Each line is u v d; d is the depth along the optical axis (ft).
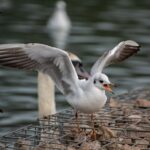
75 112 36.78
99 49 80.69
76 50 80.38
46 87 43.09
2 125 49.78
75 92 34.81
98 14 109.60
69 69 34.88
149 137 35.96
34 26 98.27
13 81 65.00
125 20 103.35
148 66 72.08
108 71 69.72
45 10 112.16
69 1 122.83
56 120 38.45
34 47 33.65
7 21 100.94
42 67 35.14
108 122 38.14
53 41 88.17
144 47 82.17
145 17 106.01
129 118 38.96
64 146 33.71
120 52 37.47
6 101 57.57
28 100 57.93
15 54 33.68
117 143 34.37
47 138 35.01
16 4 116.98
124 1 122.93
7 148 33.60
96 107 34.50
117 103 43.68
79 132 36.04
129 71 69.92
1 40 85.97
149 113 41.16
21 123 50.47
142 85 63.52
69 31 95.40
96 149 33.32
